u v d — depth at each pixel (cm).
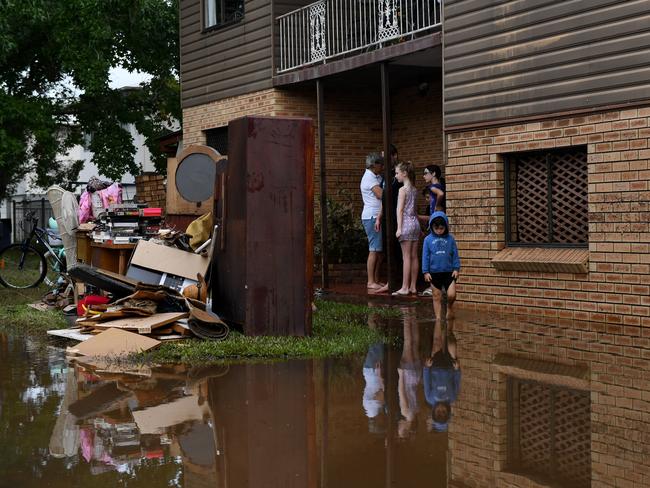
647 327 970
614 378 731
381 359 839
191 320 928
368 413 631
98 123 3047
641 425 586
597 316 1024
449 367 791
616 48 998
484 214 1170
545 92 1080
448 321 1079
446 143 1223
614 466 498
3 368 831
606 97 1008
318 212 1752
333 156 1786
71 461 525
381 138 1831
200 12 1977
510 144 1131
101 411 651
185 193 1287
